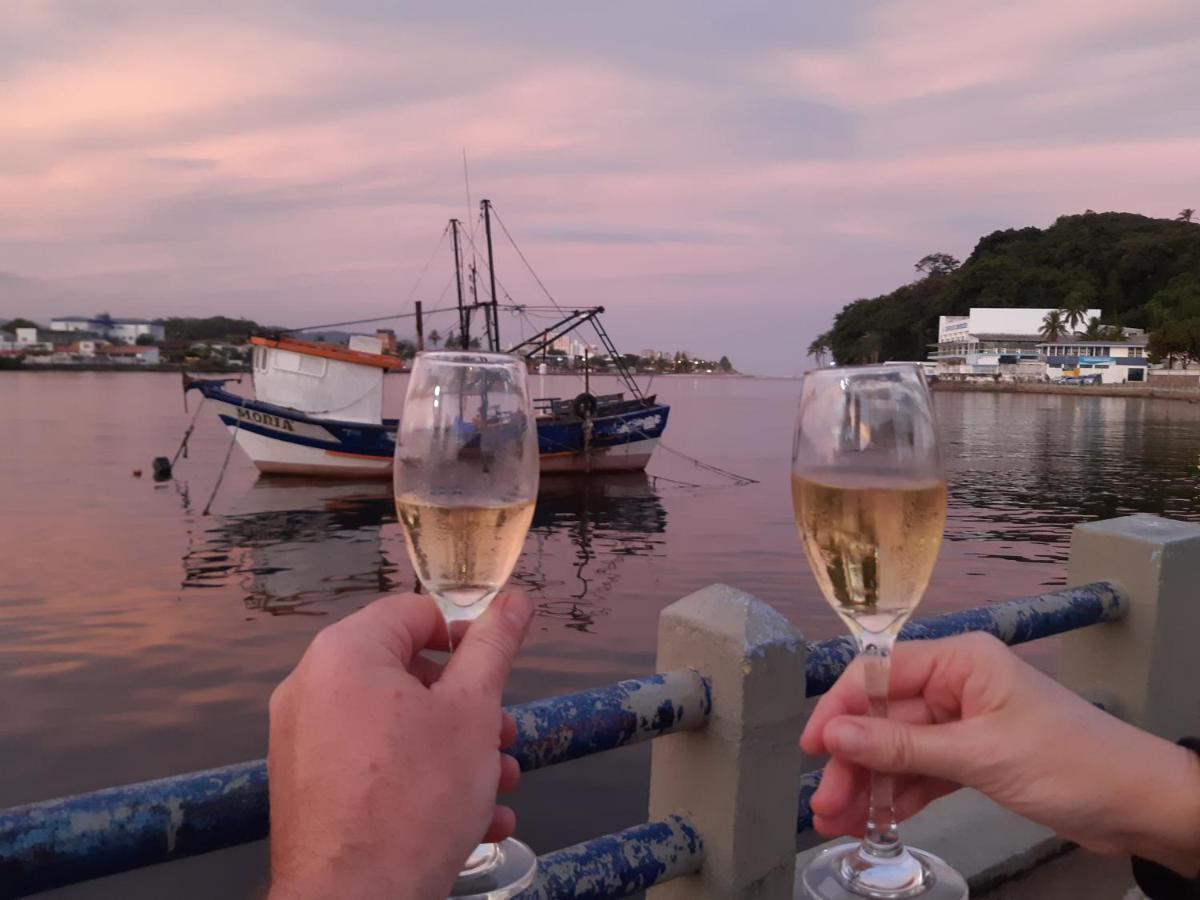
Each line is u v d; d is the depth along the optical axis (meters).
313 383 24.70
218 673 9.00
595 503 23.33
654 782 1.48
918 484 0.93
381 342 25.58
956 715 1.01
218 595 12.66
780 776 1.36
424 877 0.63
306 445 24.25
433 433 0.92
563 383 130.88
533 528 19.66
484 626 0.76
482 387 0.93
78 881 0.89
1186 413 80.69
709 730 1.35
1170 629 2.20
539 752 1.16
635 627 11.20
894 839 1.01
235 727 7.56
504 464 0.93
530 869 0.95
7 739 7.30
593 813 5.91
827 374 0.99
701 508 22.52
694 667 1.37
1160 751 0.90
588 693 1.24
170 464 25.50
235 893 4.89
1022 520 22.06
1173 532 2.26
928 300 159.75
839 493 0.94
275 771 0.66
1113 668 2.24
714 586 1.45
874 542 0.93
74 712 7.88
